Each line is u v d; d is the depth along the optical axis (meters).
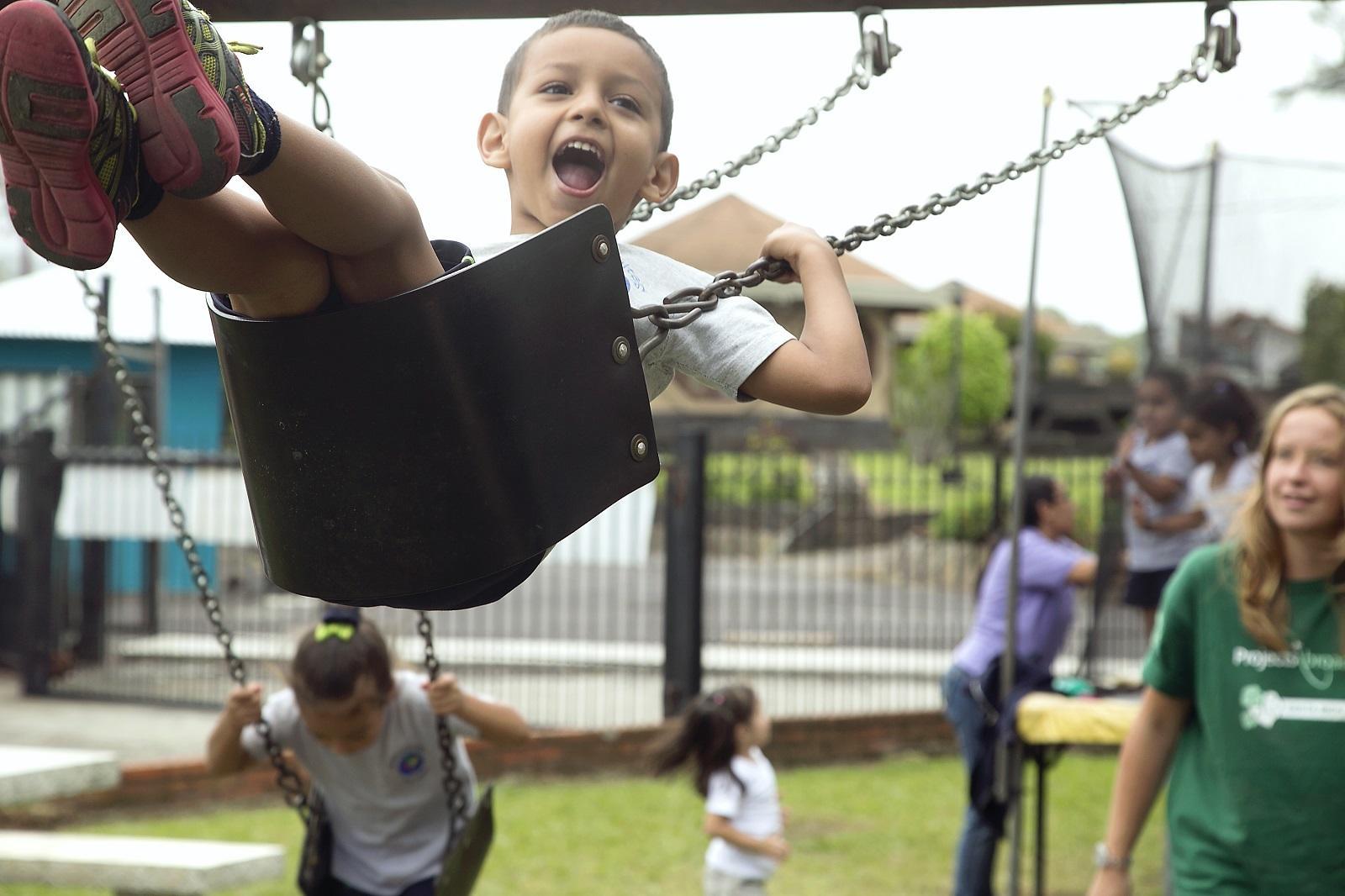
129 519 9.85
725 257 22.27
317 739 3.34
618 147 1.79
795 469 18.64
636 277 1.83
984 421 27.20
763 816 4.73
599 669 10.39
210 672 10.13
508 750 7.80
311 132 1.41
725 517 18.91
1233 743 2.57
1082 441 17.20
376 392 1.53
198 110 1.28
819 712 9.45
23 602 9.70
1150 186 6.42
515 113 1.83
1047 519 5.65
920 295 30.27
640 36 1.87
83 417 11.08
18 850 4.20
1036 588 5.35
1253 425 6.31
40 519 9.61
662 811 7.04
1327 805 2.50
